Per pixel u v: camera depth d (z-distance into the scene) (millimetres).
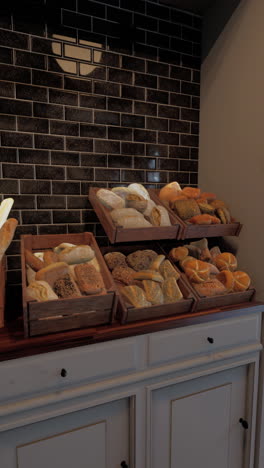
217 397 1112
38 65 1194
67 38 1233
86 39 1266
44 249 1187
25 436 837
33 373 822
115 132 1348
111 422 946
